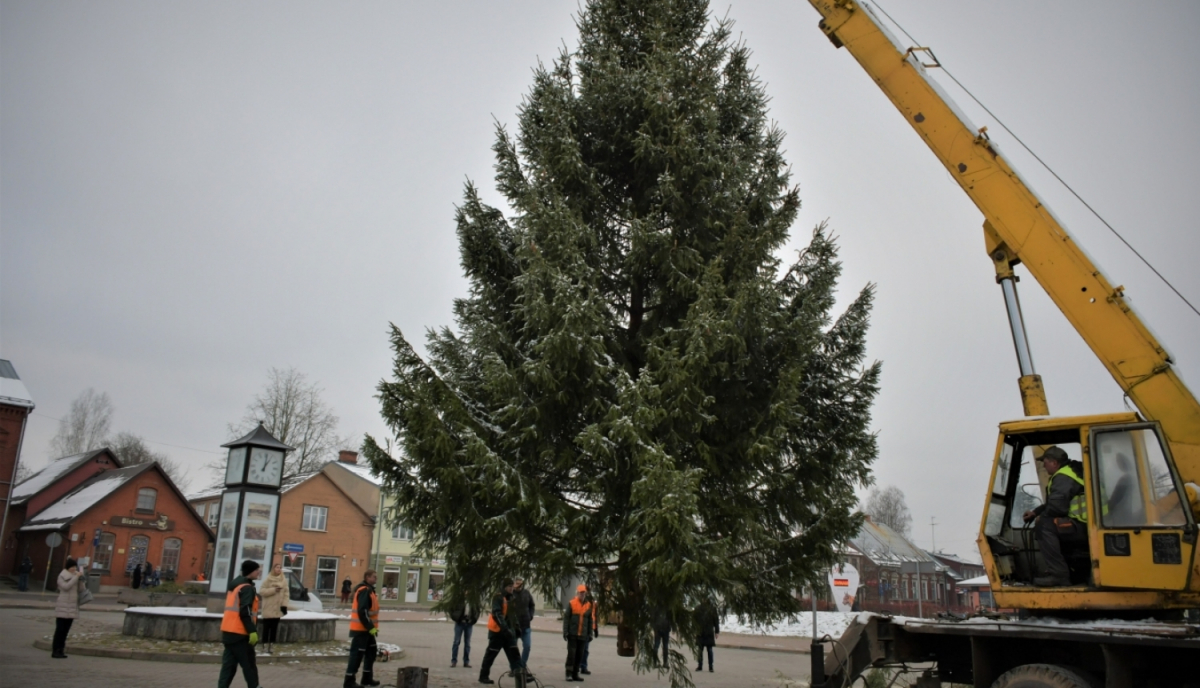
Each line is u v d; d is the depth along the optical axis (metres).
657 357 10.11
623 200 12.66
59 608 13.47
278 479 18.64
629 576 10.20
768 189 11.97
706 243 11.73
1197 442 6.88
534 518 9.76
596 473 10.74
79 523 43.59
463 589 10.60
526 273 10.53
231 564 17.67
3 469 43.84
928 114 9.00
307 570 48.72
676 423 10.28
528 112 12.68
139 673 12.09
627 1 13.34
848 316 11.93
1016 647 7.33
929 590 63.81
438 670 15.41
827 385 11.74
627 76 12.04
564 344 10.08
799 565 10.66
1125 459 6.80
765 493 11.19
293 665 14.34
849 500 11.05
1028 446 7.65
